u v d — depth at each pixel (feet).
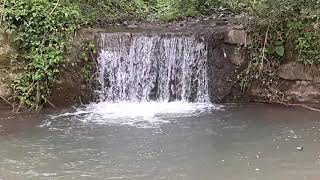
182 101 35.37
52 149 26.11
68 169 23.57
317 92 34.19
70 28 34.94
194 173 22.98
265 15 34.99
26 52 34.12
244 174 22.77
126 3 47.14
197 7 45.39
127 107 33.96
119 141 27.17
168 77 35.32
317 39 34.04
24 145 26.73
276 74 34.83
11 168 23.71
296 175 22.54
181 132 28.50
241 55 35.22
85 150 25.94
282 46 34.50
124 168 23.65
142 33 35.50
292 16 34.86
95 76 35.04
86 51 34.88
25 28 34.04
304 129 28.84
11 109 33.40
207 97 35.32
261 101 34.99
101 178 22.54
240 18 38.93
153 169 23.49
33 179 22.49
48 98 34.01
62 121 30.86
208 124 29.89
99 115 32.14
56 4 35.17
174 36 35.09
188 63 35.27
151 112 32.73
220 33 35.47
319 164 23.73
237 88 35.29
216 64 35.37
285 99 34.47
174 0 45.93
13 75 33.71
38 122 30.71
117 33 35.37
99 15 40.63
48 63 33.65
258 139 27.22
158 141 27.09
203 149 25.89
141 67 35.22
